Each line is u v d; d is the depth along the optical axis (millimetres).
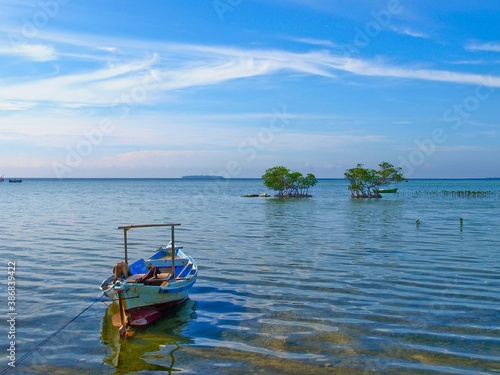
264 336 13625
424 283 19516
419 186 195125
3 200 84125
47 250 28234
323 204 76062
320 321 14844
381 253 27141
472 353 12258
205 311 16000
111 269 22672
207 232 38062
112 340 13445
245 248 29484
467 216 51375
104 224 43625
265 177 103500
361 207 68000
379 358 12016
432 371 11258
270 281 20188
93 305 16688
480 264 23500
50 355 12414
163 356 12328
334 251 28031
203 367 11633
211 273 21906
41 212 57344
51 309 16172
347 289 18672
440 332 13750
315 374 11156
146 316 14906
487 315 15227
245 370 11430
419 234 35781
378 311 15766
